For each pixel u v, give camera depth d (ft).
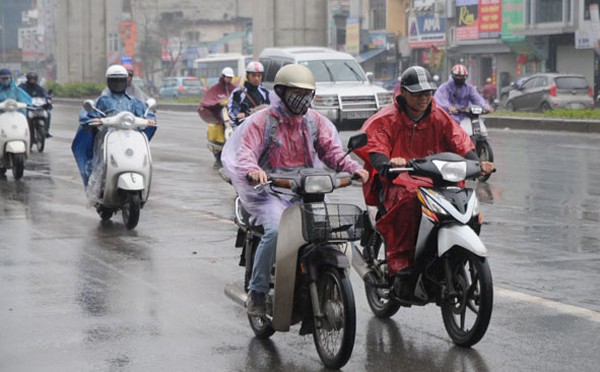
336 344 24.41
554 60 186.09
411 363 24.54
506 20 190.70
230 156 25.57
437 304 26.48
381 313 28.89
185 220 48.01
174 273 35.47
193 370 24.13
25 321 28.63
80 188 61.31
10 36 526.16
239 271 35.81
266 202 25.35
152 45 348.59
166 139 103.40
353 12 250.57
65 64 262.47
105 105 47.03
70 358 25.04
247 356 25.34
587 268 35.32
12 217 49.06
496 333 26.96
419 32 222.89
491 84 183.93
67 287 33.17
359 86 101.30
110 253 39.42
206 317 29.25
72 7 258.57
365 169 27.27
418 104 26.55
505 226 44.83
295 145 25.75
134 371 24.00
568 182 61.31
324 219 23.57
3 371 23.95
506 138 98.07
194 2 366.63
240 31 359.66
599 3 171.53
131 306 30.53
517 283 32.89
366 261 27.94
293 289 24.18
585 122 104.22
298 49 108.17
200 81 250.78
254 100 60.59
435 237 25.13
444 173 24.94
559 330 27.17
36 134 86.89
